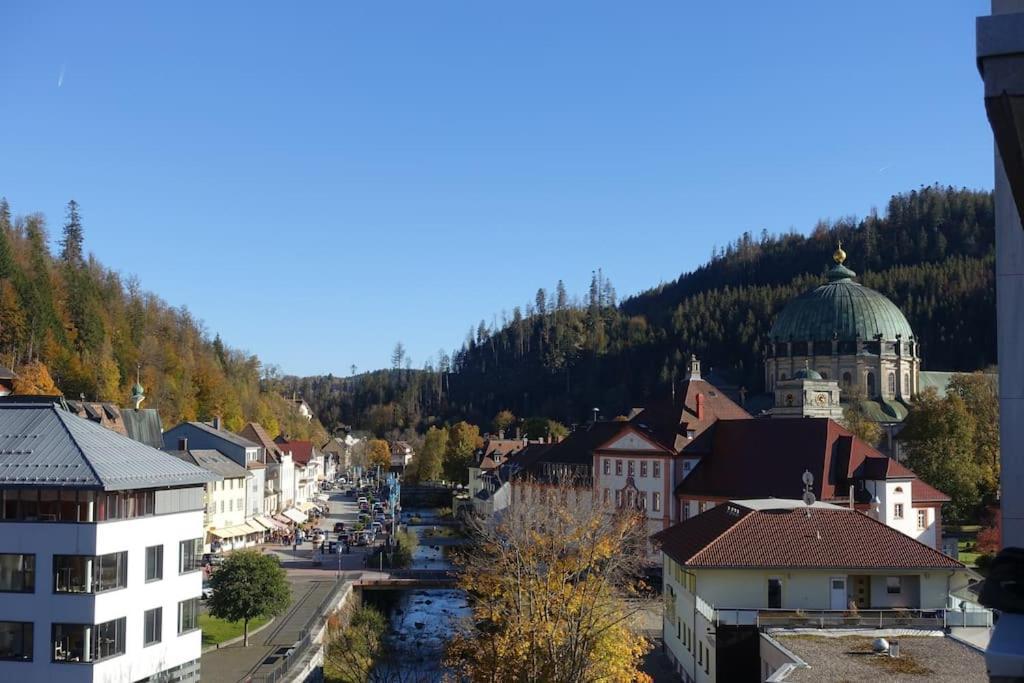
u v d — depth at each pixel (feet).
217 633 249.75
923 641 167.02
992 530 326.65
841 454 329.72
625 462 367.45
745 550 195.93
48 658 161.89
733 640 174.81
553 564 157.99
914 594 197.16
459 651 155.33
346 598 305.94
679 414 373.61
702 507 349.61
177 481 181.68
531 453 526.98
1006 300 46.57
